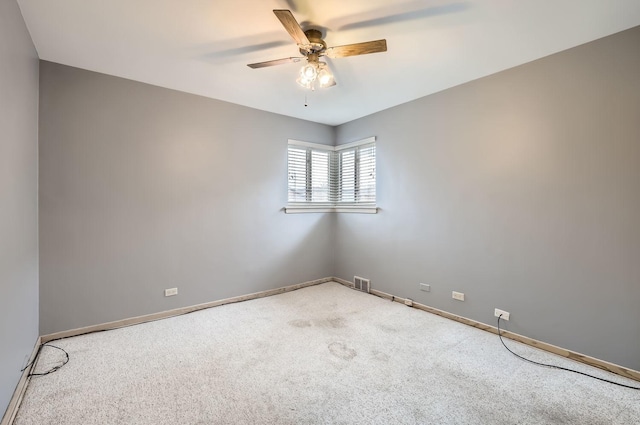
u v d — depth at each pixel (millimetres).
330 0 1768
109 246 2789
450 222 3096
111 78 2777
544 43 2227
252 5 1810
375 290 3939
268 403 1749
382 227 3848
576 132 2256
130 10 1850
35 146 2340
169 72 2730
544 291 2438
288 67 2635
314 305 3492
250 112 3703
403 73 2742
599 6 1797
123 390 1863
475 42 2221
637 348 2016
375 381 1974
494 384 1951
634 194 2016
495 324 2750
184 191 3213
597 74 2154
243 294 3688
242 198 3654
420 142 3377
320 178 4484
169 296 3137
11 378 1653
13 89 1723
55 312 2543
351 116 4102
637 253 2010
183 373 2057
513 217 2617
